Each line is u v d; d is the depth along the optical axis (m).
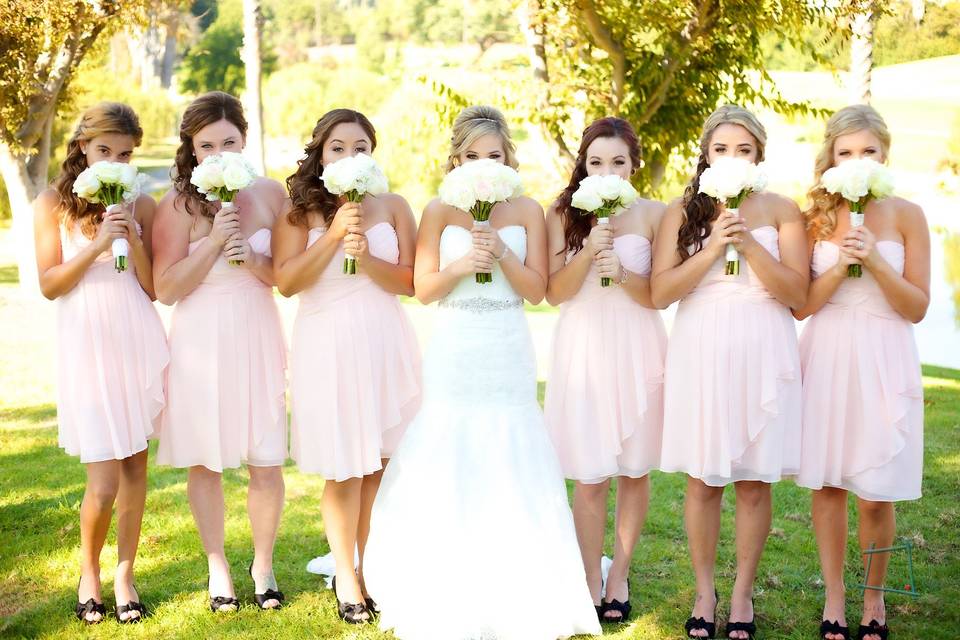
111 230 3.72
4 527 5.03
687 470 3.80
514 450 3.83
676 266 3.85
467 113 3.92
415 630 3.73
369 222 3.97
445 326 3.92
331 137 3.90
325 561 4.56
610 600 4.05
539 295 3.91
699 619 3.84
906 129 21.36
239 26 47.12
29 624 3.91
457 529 3.75
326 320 3.89
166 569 4.50
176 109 38.28
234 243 3.79
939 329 11.88
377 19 58.31
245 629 3.87
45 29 11.88
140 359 3.87
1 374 8.64
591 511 3.99
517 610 3.72
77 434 3.82
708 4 8.42
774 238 3.74
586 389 3.92
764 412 3.68
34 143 12.94
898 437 3.66
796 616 4.05
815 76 23.16
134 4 12.59
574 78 9.54
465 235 3.89
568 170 9.58
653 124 9.48
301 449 3.94
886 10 7.91
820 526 3.88
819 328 3.80
